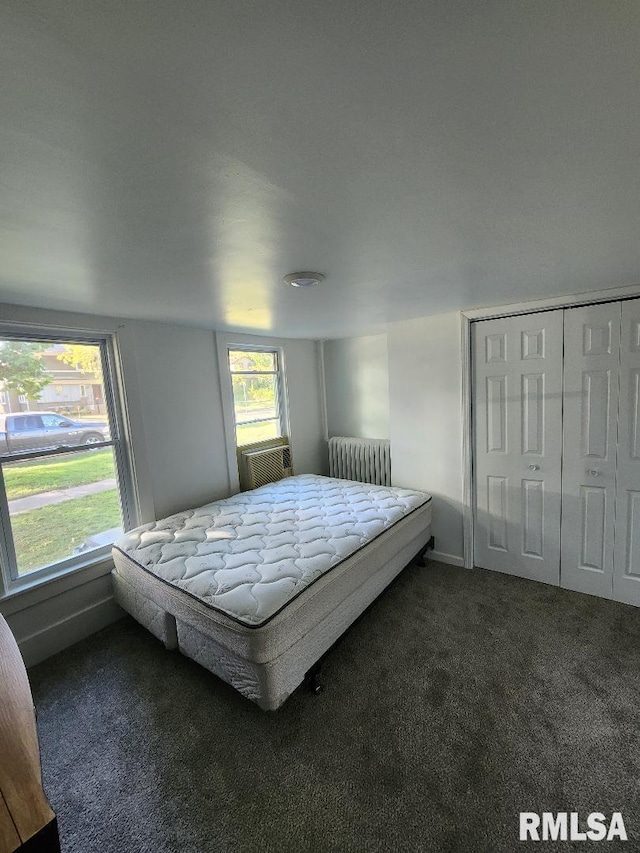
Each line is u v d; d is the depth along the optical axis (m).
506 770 1.41
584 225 1.24
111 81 0.57
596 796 1.31
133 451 2.61
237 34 0.51
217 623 1.64
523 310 2.58
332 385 4.39
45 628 2.17
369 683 1.86
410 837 1.21
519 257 1.56
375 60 0.57
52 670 2.05
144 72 0.56
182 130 0.70
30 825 0.56
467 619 2.34
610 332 2.36
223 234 1.21
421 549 3.01
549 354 2.58
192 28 0.49
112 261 1.41
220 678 1.80
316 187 0.94
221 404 3.28
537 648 2.06
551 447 2.64
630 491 2.39
